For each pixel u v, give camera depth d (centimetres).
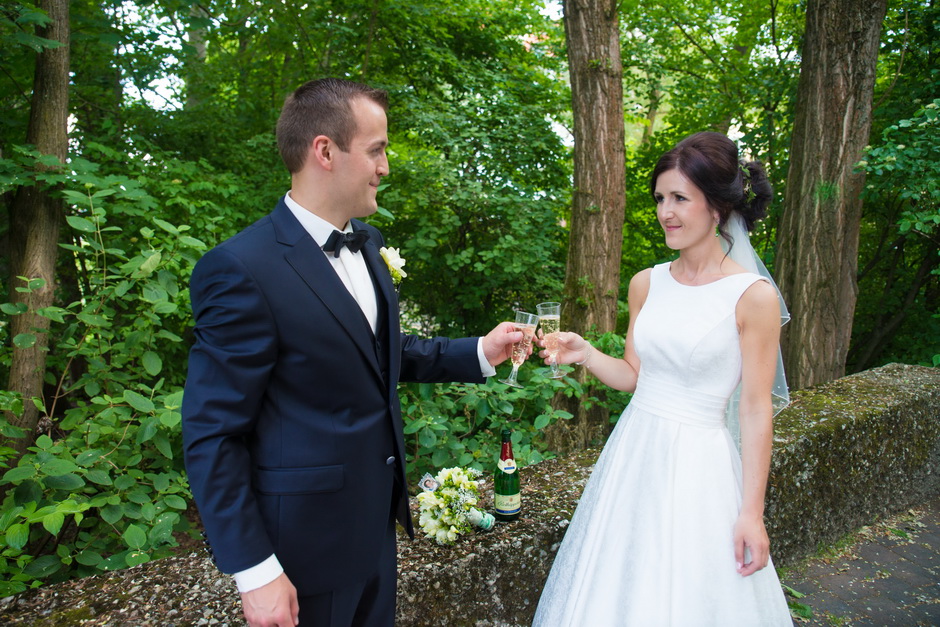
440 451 280
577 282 566
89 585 176
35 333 341
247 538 116
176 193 461
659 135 880
